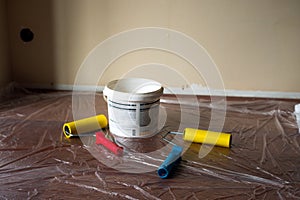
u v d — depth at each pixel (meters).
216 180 1.42
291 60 2.42
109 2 2.38
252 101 2.41
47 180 1.39
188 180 1.42
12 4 2.43
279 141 1.79
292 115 2.15
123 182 1.39
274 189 1.37
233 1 2.32
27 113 2.09
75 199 1.28
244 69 2.47
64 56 2.52
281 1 2.30
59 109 2.18
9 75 2.54
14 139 1.73
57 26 2.45
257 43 2.40
